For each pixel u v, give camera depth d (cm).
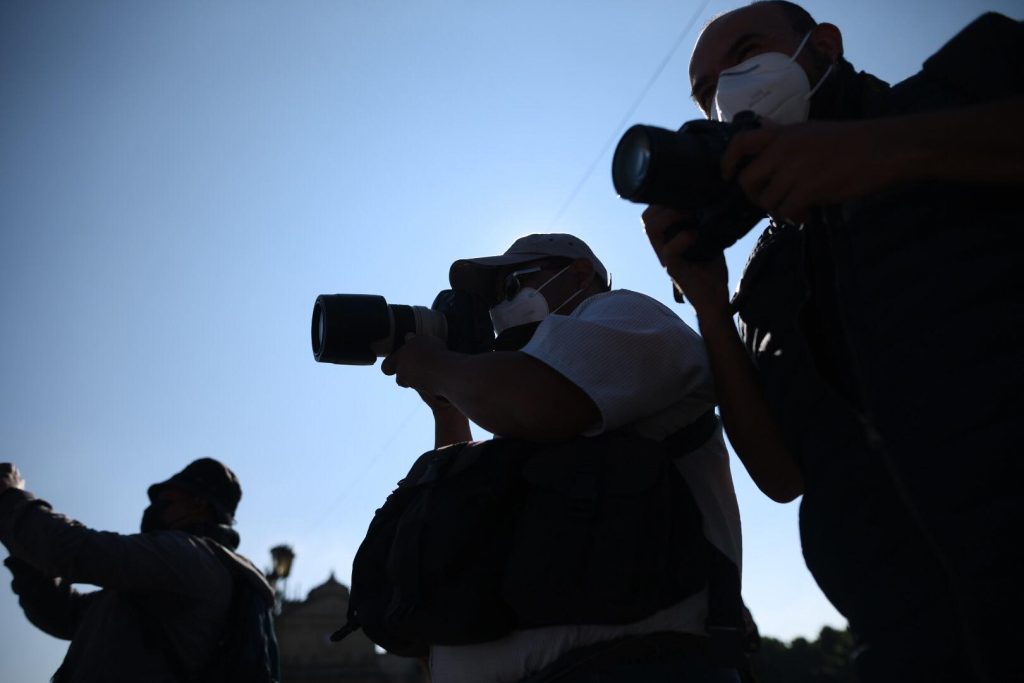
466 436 238
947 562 97
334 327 190
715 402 177
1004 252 106
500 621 159
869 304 113
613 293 184
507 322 216
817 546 120
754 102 145
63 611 365
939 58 125
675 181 125
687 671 152
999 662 92
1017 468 95
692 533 159
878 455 112
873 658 108
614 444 161
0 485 321
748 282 147
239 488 376
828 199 109
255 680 316
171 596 310
